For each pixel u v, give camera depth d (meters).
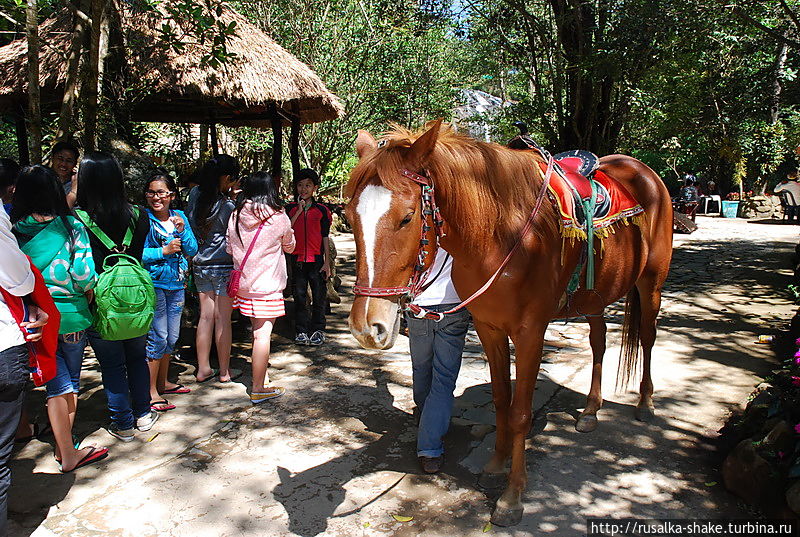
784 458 2.75
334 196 15.95
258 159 15.03
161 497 2.95
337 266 9.82
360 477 3.13
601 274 3.19
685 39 8.88
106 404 4.11
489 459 3.29
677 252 11.63
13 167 3.52
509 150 2.76
